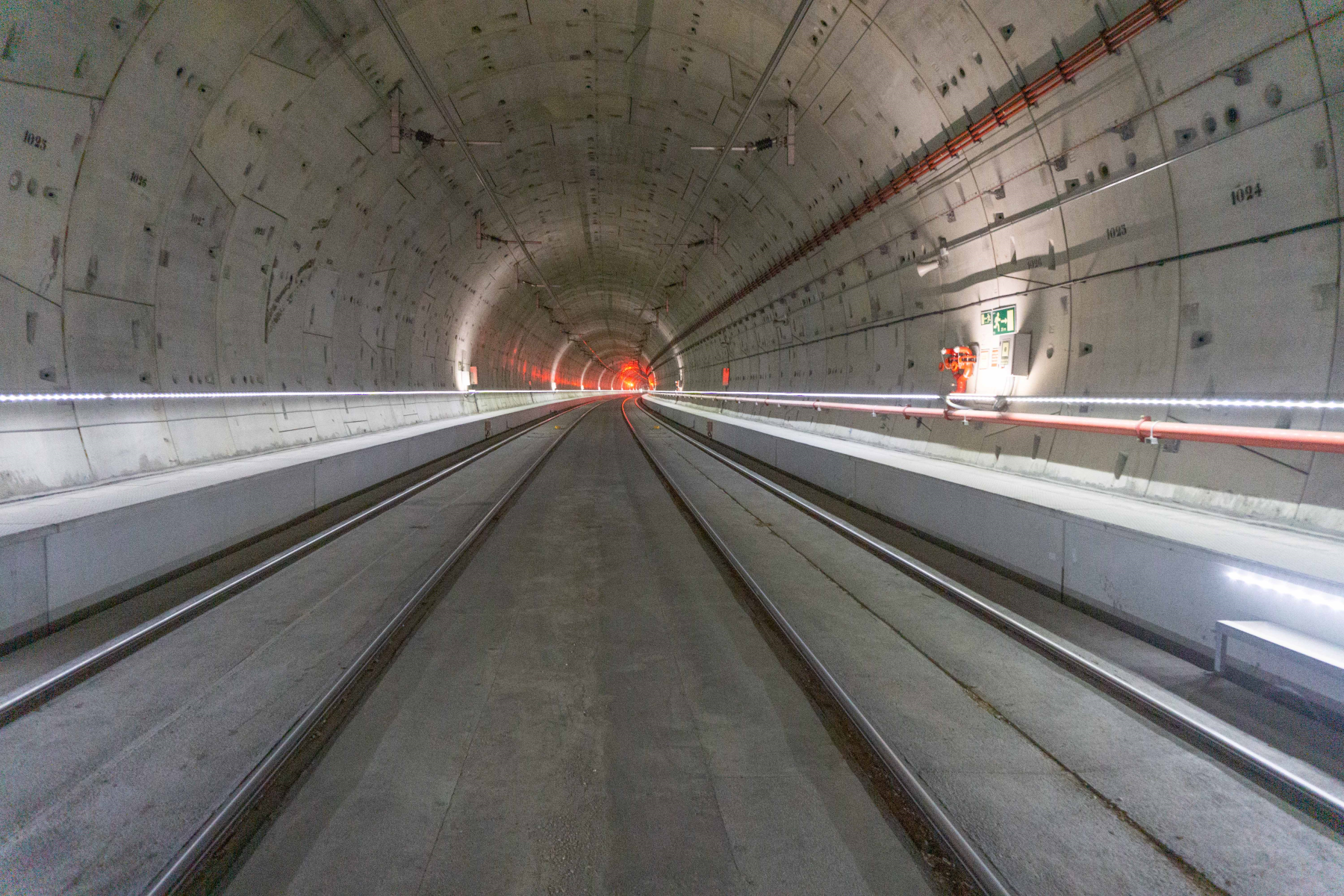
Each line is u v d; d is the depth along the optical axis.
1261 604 3.41
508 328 28.12
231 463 7.78
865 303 11.48
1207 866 2.20
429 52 8.79
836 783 2.70
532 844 2.30
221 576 5.46
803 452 10.99
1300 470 4.38
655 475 12.07
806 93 9.01
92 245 6.26
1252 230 4.73
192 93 6.64
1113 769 2.76
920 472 7.08
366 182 10.59
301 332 10.68
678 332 33.69
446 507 8.66
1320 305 4.30
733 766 2.81
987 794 2.59
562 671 3.77
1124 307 5.94
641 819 2.45
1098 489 5.93
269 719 3.16
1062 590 4.79
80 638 4.12
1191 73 4.88
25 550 4.05
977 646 4.09
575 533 7.29
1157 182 5.41
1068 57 5.69
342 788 2.63
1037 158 6.58
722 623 4.55
